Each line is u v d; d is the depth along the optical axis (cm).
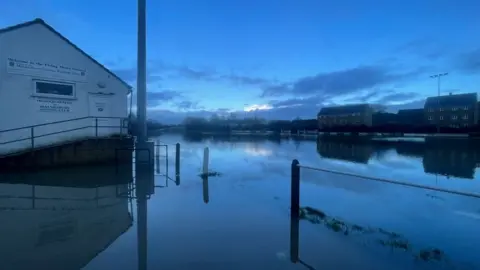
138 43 1415
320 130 6362
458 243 505
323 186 970
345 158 1744
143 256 435
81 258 427
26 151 1165
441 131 4906
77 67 1467
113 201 754
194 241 495
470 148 2409
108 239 500
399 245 490
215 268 404
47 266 401
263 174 1180
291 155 1905
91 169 1248
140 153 1344
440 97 6469
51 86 1384
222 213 655
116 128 1602
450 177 1130
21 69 1298
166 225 574
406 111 6888
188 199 779
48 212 653
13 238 502
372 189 927
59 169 1217
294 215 638
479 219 637
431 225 597
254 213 657
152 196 809
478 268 413
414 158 1752
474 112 5856
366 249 475
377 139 3831
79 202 741
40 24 1353
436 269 412
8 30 1267
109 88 1578
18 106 1290
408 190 909
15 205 707
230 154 1961
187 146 2680
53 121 1388
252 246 479
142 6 1415
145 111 1402
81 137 1474
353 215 662
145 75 1419
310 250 468
